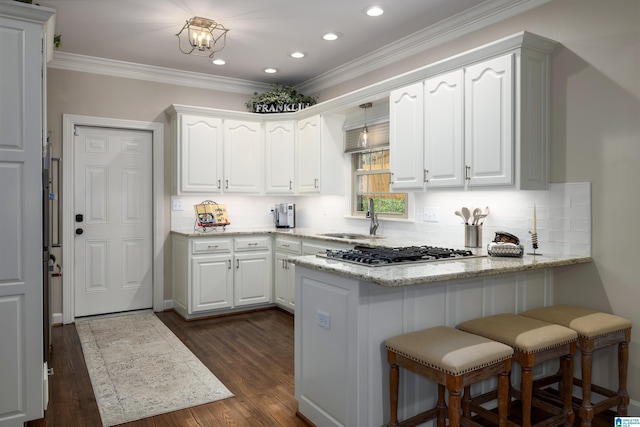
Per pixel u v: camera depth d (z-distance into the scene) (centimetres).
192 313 435
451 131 296
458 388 172
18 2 211
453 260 250
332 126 451
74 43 390
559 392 270
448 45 349
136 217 465
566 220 274
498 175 269
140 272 468
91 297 444
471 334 206
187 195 458
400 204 405
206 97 495
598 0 257
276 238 473
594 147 260
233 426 233
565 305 265
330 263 230
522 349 199
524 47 263
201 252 436
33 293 220
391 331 211
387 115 391
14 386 216
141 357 332
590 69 261
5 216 214
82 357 331
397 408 203
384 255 247
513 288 260
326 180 448
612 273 254
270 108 487
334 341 217
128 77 452
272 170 491
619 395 236
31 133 219
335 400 216
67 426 232
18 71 215
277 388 279
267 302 477
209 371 305
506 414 191
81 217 435
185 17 335
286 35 370
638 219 243
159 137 469
